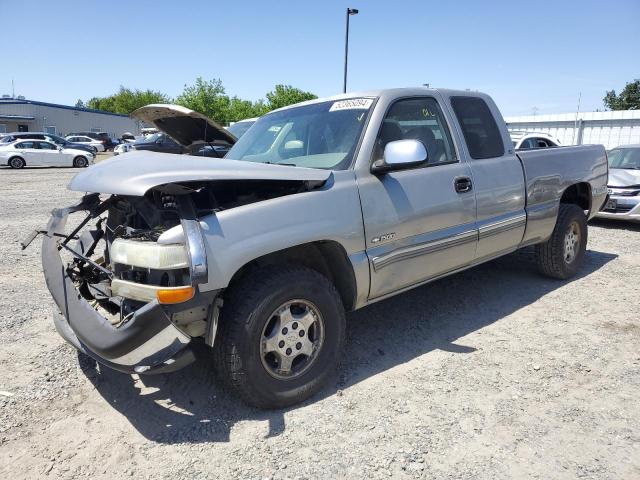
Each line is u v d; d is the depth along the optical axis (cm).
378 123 359
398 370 357
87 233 387
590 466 254
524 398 317
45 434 288
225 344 285
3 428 293
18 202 1259
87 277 363
